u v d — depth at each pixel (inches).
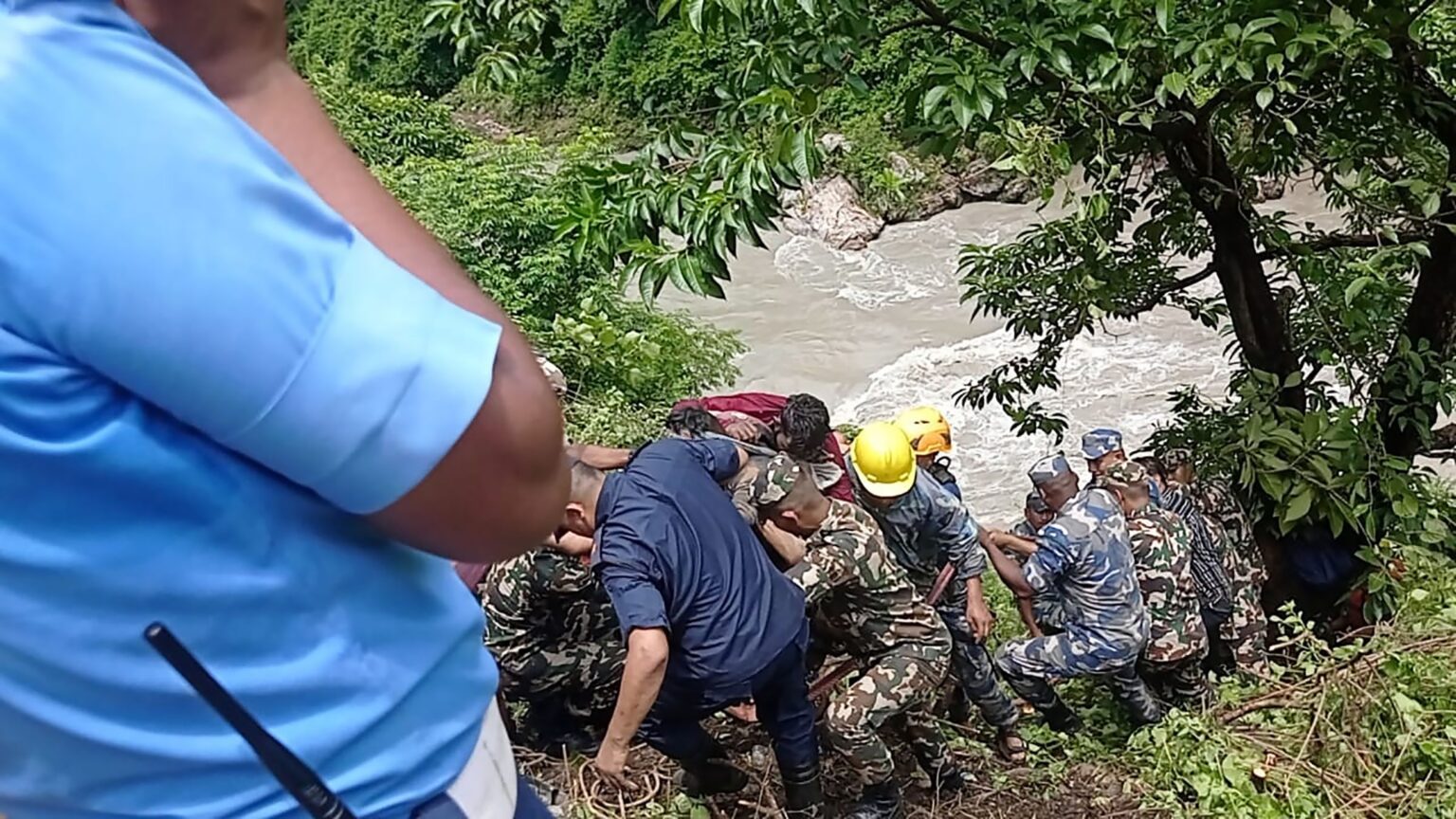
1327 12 224.8
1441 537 283.6
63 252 31.3
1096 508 219.6
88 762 36.1
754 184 189.0
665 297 879.1
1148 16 217.9
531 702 189.3
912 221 960.9
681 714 165.9
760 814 184.2
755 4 193.9
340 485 34.6
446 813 41.1
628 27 1240.8
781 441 196.1
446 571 42.3
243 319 32.3
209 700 35.9
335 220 34.7
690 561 153.4
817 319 832.9
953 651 210.5
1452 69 286.8
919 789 203.8
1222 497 272.1
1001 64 204.8
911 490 197.6
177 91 33.4
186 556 34.3
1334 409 334.3
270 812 37.8
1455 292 296.7
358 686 38.1
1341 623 293.3
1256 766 199.8
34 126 31.6
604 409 371.6
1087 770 213.6
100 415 32.7
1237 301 314.7
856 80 203.2
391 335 33.9
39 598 33.3
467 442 34.8
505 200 583.8
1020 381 352.8
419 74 1535.4
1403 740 190.9
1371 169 273.6
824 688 189.2
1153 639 227.5
